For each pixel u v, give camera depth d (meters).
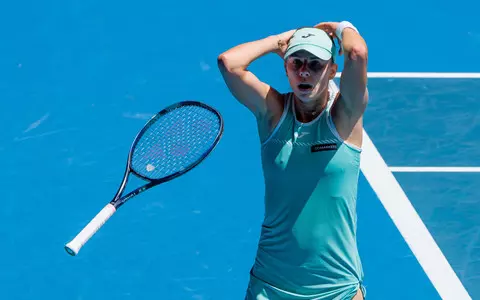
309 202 24.00
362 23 48.59
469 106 43.09
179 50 46.03
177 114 30.05
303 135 23.81
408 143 40.56
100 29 47.47
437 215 36.53
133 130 40.78
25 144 40.00
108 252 34.62
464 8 50.28
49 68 44.75
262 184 38.09
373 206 36.91
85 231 24.25
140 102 42.53
